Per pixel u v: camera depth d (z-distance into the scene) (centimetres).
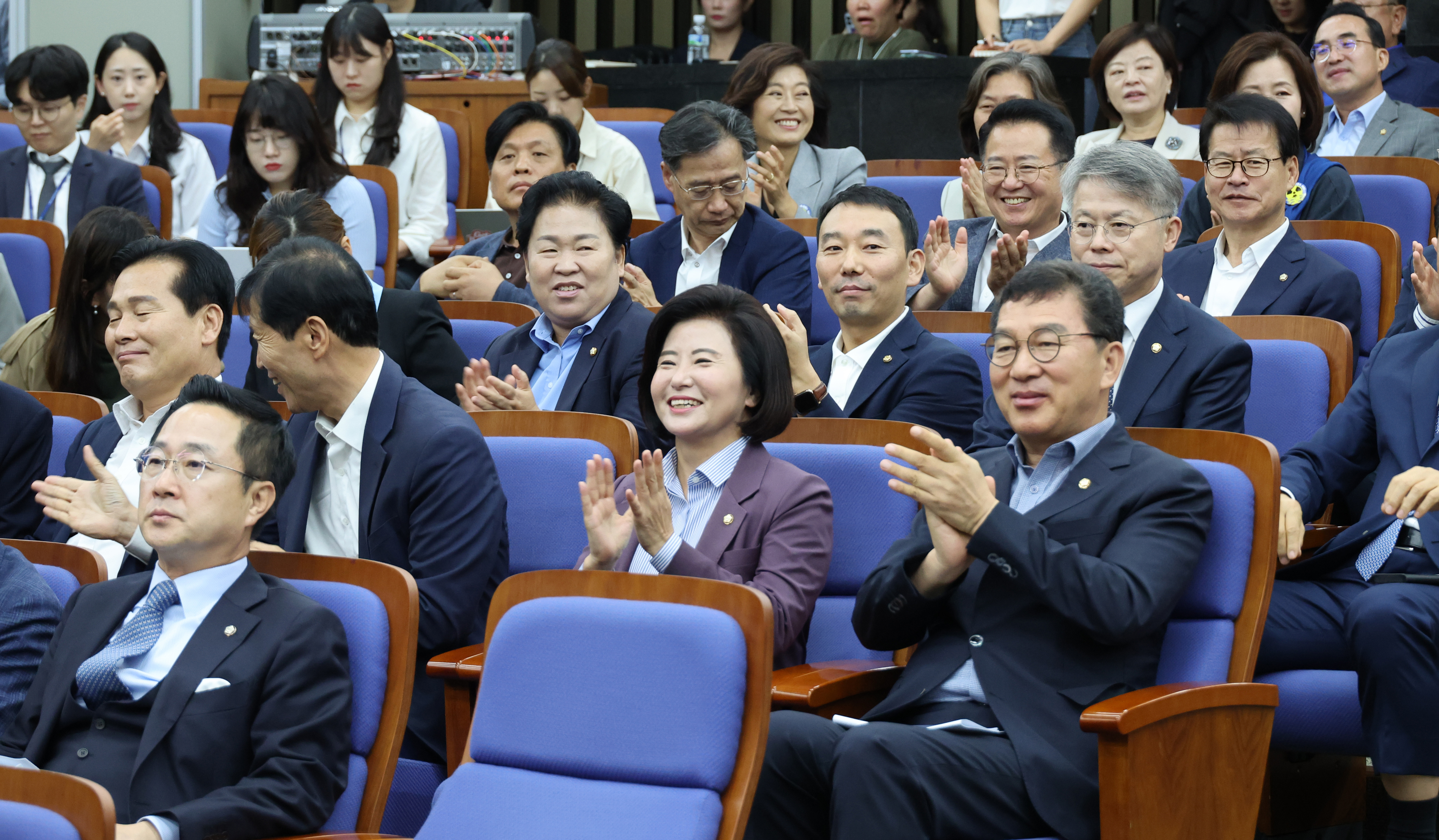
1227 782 326
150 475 327
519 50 1007
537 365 515
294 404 403
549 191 503
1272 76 702
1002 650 339
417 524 385
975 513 333
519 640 298
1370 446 453
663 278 627
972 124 744
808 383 468
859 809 314
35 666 346
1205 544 349
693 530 379
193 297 440
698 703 279
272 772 299
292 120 729
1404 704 371
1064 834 315
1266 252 571
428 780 369
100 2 1091
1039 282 356
